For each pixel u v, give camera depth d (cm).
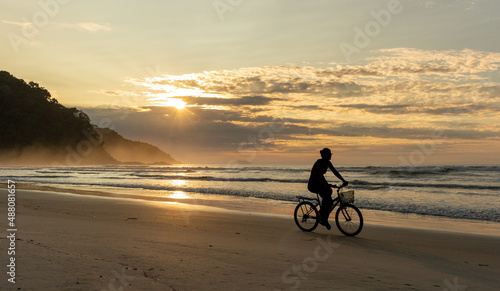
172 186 2814
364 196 2094
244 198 1944
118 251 597
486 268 608
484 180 3750
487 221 1244
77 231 782
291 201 1805
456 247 784
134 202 1596
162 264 528
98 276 446
